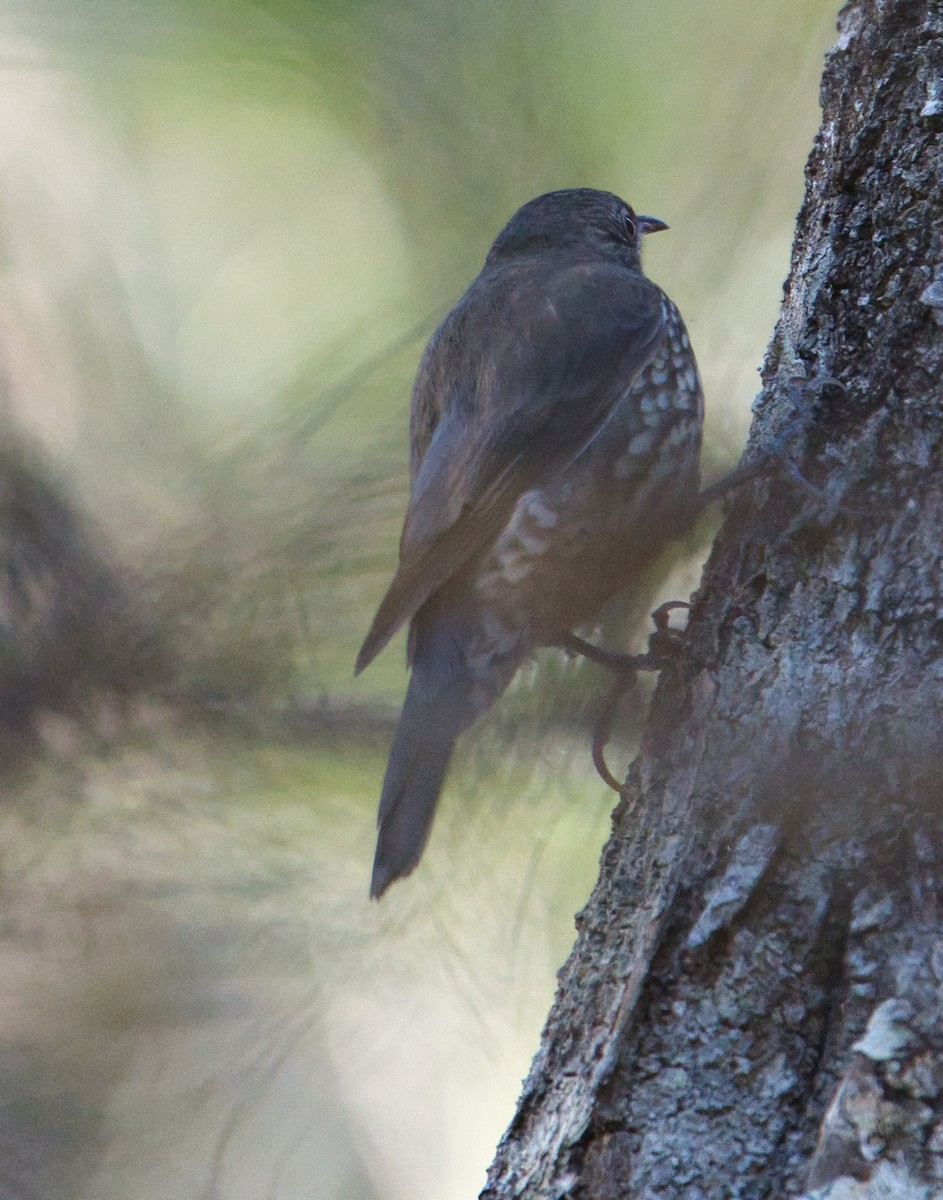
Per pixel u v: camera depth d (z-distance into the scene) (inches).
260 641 161.0
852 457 157.2
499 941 160.6
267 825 161.3
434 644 159.6
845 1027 156.0
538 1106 156.8
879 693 156.6
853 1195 155.6
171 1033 162.4
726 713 157.0
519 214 161.8
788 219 161.3
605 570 160.1
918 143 157.8
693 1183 156.1
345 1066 162.1
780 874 156.4
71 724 161.0
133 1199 162.6
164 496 161.5
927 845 156.1
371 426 161.5
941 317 157.3
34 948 161.6
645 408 160.2
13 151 163.2
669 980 156.4
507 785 160.7
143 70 162.4
